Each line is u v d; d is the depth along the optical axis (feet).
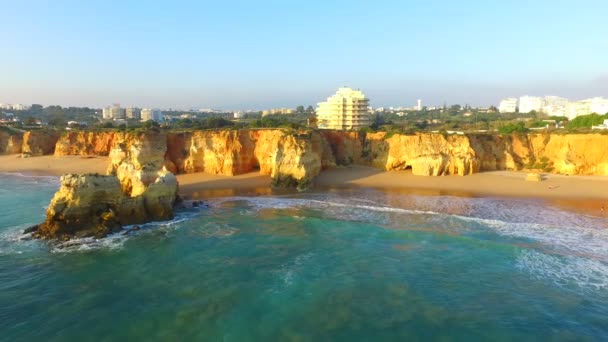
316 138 256.32
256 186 224.53
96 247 123.24
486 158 255.09
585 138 242.17
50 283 99.30
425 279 102.42
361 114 443.32
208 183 230.27
